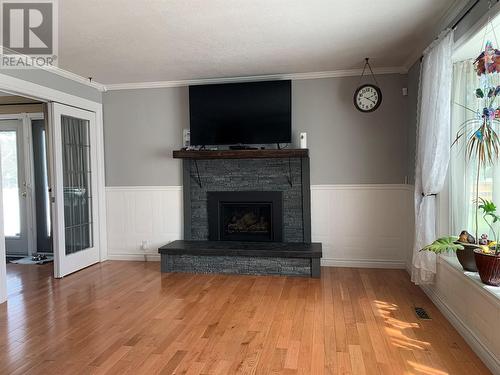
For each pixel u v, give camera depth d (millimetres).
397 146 4410
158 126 4938
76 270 4512
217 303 3367
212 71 4406
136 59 3900
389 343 2564
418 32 3248
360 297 3484
